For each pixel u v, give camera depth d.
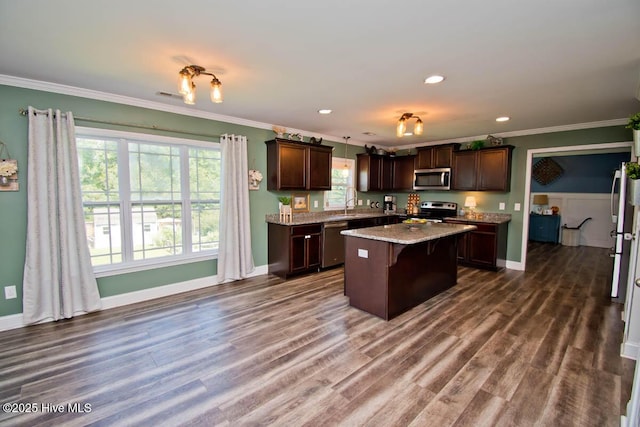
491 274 4.65
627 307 2.69
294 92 3.02
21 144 2.78
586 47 2.02
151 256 3.64
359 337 2.66
